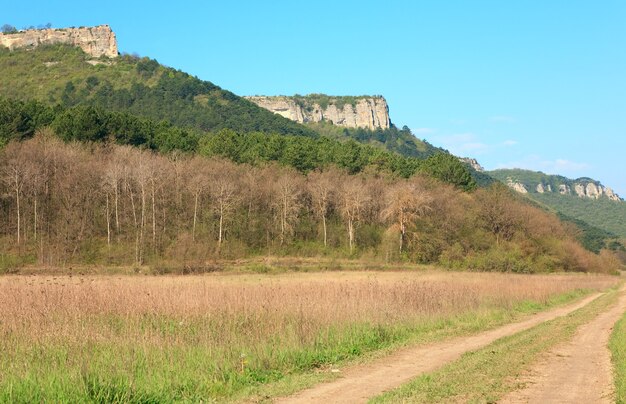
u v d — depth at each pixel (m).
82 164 71.62
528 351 18.12
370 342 19.11
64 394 10.88
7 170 65.25
